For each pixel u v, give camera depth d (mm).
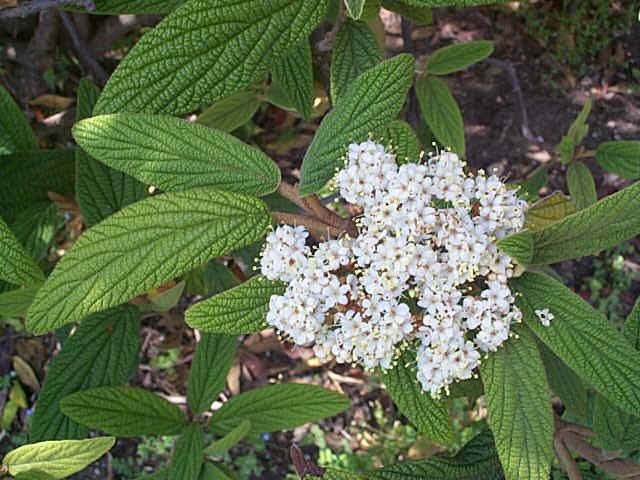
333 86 360
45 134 604
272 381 761
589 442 362
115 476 732
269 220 263
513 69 841
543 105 864
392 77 276
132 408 383
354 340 273
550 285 270
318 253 271
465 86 872
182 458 387
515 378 267
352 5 255
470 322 268
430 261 264
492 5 884
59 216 579
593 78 878
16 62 612
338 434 752
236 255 470
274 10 266
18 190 415
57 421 380
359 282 279
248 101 482
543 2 884
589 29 875
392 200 268
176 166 262
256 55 271
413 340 295
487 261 267
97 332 390
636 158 482
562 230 252
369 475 336
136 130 258
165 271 249
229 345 415
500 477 360
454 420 701
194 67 264
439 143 478
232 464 738
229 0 258
